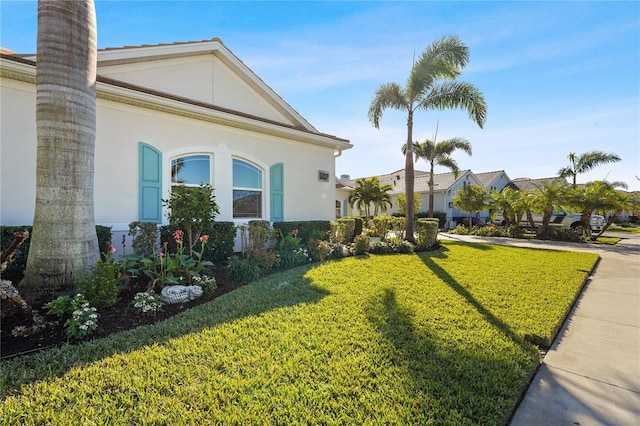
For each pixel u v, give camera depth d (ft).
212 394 8.00
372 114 42.32
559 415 7.98
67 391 8.02
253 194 32.27
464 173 89.66
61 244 13.75
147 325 12.58
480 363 9.98
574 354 11.52
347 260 27.55
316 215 38.01
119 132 23.77
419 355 10.33
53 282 13.46
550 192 52.85
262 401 7.79
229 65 32.48
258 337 11.34
